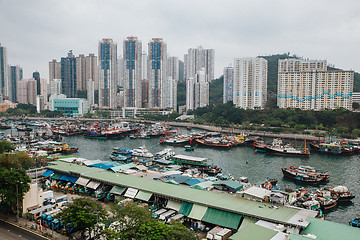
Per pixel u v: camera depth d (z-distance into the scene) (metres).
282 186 163.75
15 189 97.12
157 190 110.75
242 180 164.75
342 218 121.81
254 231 77.88
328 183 172.25
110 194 118.75
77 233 90.81
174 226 80.38
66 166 147.50
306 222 83.44
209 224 98.00
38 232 89.75
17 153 146.00
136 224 80.50
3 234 87.50
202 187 125.75
